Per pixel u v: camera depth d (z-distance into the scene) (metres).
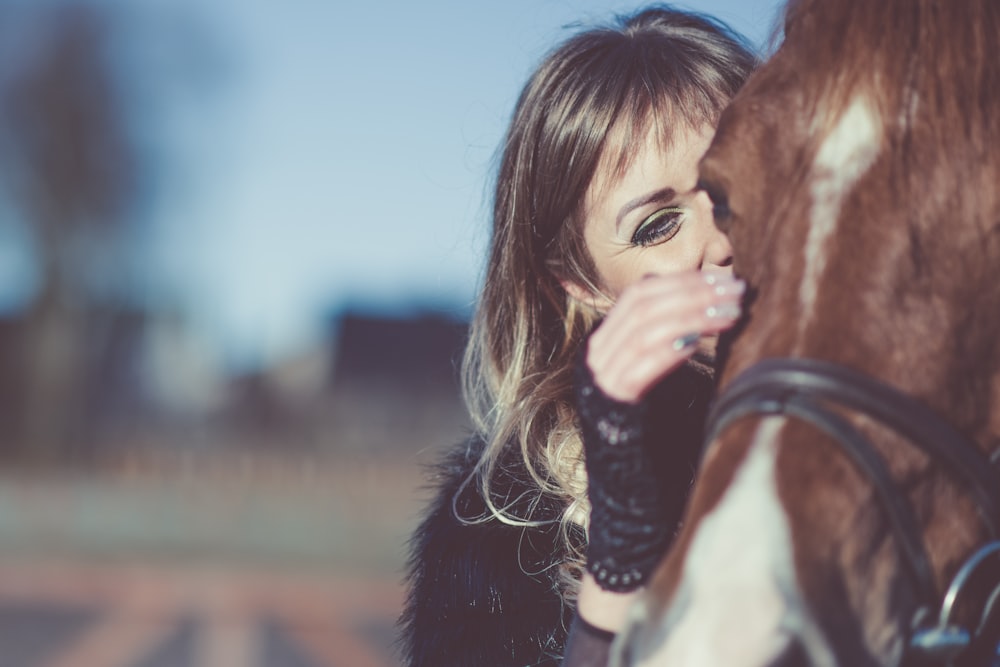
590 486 1.38
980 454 1.19
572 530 1.78
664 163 1.83
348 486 27.06
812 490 1.09
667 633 1.06
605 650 1.41
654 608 1.09
